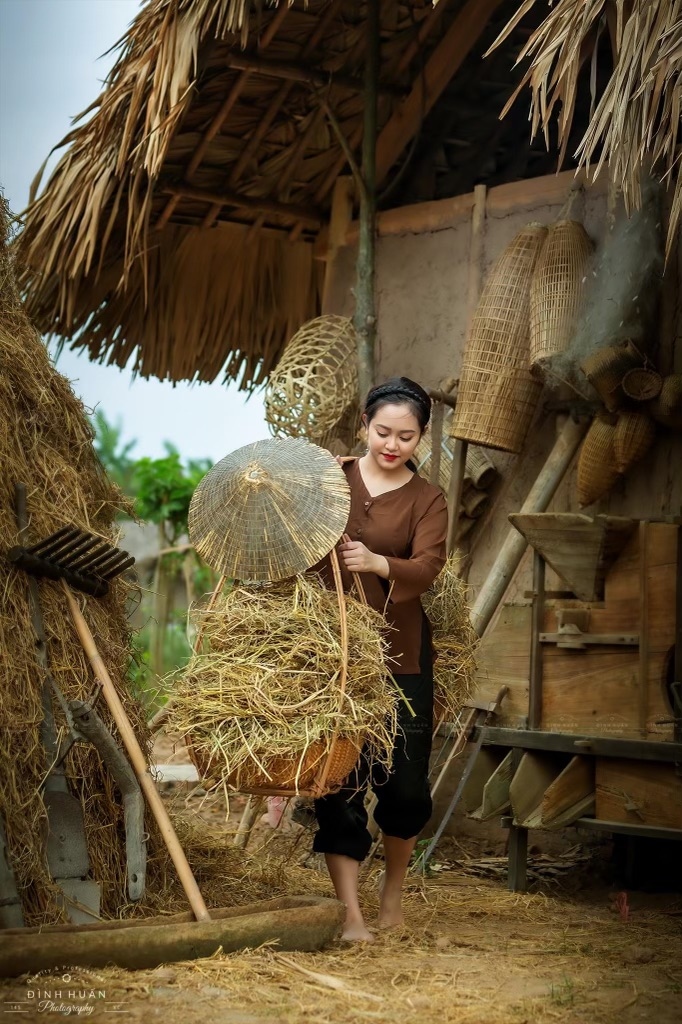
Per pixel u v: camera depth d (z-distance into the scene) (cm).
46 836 368
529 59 674
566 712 478
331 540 357
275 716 337
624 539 466
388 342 668
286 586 363
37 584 397
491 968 352
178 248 723
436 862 538
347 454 624
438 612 437
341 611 348
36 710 376
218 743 337
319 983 323
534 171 706
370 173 656
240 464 369
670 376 520
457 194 709
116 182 628
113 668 418
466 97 684
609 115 436
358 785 388
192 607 368
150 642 1095
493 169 712
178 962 330
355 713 344
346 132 689
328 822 389
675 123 394
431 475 602
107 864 385
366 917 422
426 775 398
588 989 330
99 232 677
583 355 543
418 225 662
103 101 612
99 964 321
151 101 569
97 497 464
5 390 422
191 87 552
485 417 568
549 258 560
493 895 473
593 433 543
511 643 509
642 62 395
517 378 568
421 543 386
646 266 539
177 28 568
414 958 361
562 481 584
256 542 358
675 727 446
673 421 523
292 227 732
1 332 438
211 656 354
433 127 689
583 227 576
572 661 478
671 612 457
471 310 629
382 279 674
